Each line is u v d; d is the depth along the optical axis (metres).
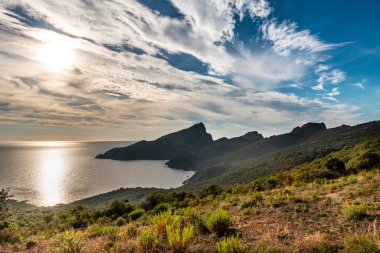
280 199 10.47
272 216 8.20
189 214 8.84
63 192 143.88
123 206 28.98
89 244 6.75
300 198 10.05
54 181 183.88
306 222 7.05
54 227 16.73
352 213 6.79
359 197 9.10
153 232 6.52
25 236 9.14
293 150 142.50
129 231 8.09
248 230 6.90
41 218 38.16
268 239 5.94
